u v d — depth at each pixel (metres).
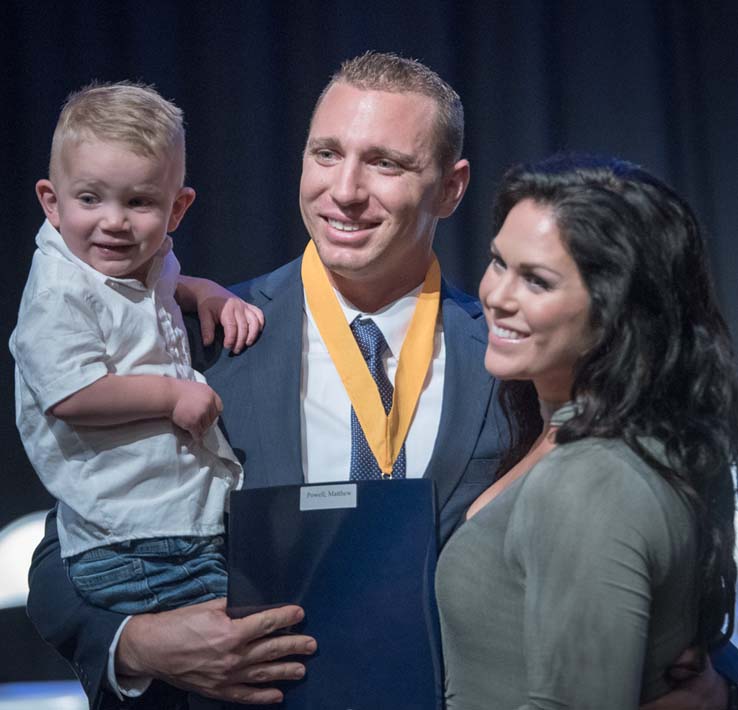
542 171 1.78
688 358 1.72
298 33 4.42
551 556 1.60
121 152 2.13
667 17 4.47
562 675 1.57
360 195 2.33
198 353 2.44
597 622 1.55
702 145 4.43
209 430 2.23
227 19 4.41
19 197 4.38
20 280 4.38
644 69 4.43
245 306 2.48
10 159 4.39
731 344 1.77
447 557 1.82
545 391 1.84
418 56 4.41
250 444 2.33
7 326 4.38
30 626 4.41
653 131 4.41
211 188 4.38
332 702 2.01
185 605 2.15
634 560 1.56
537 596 1.61
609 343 1.69
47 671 4.40
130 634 2.10
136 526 2.11
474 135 4.43
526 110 4.42
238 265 4.37
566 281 1.72
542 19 4.45
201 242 4.38
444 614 1.83
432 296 2.50
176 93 4.39
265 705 2.05
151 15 4.40
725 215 4.39
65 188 2.16
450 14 4.42
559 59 4.46
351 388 2.38
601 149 4.43
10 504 4.38
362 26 4.40
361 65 2.44
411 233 2.40
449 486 2.30
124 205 2.16
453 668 1.84
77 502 2.12
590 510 1.59
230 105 4.40
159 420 2.16
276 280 2.57
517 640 1.71
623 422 1.66
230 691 2.04
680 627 1.68
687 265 1.73
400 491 2.06
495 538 1.74
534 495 1.65
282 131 4.40
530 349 1.75
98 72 4.39
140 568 2.12
